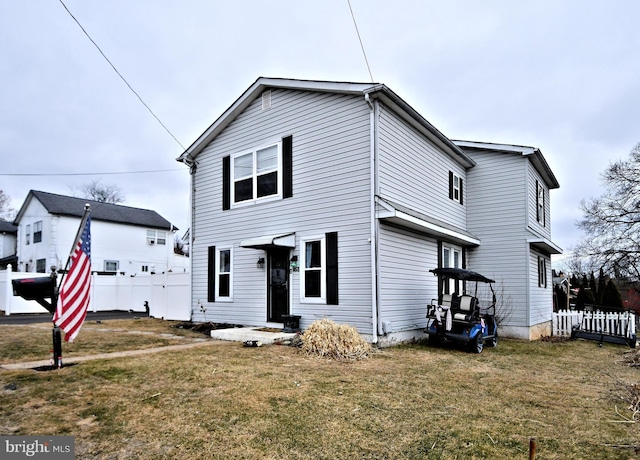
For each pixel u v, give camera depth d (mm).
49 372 5898
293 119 10695
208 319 12406
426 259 11102
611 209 23391
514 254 13227
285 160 10773
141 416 4219
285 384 5477
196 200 13289
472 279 9688
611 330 13117
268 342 8703
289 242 10164
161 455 3369
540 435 3941
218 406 4547
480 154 14188
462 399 5082
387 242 9258
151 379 5586
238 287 11648
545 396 5363
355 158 9320
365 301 8859
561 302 22922
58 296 6316
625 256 22516
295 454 3422
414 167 10766
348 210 9344
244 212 11688
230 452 3436
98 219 26375
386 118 9562
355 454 3445
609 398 5324
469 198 14266
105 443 3578
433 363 7387
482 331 9422
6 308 18312
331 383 5605
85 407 4457
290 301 10234
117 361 6680
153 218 30547
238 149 12078
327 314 9453
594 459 3439
